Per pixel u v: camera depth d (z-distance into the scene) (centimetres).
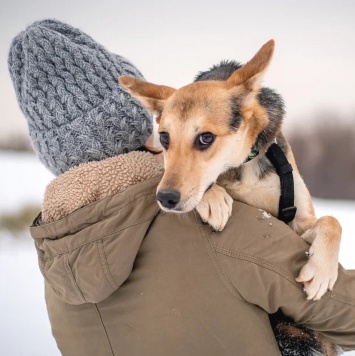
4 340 402
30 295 466
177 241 175
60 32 217
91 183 178
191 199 206
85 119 197
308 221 240
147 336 175
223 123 233
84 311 184
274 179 233
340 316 178
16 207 646
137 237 172
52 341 404
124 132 200
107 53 214
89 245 171
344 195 974
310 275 173
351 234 562
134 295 177
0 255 549
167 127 235
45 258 183
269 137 237
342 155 1021
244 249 172
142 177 183
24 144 991
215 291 171
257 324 173
